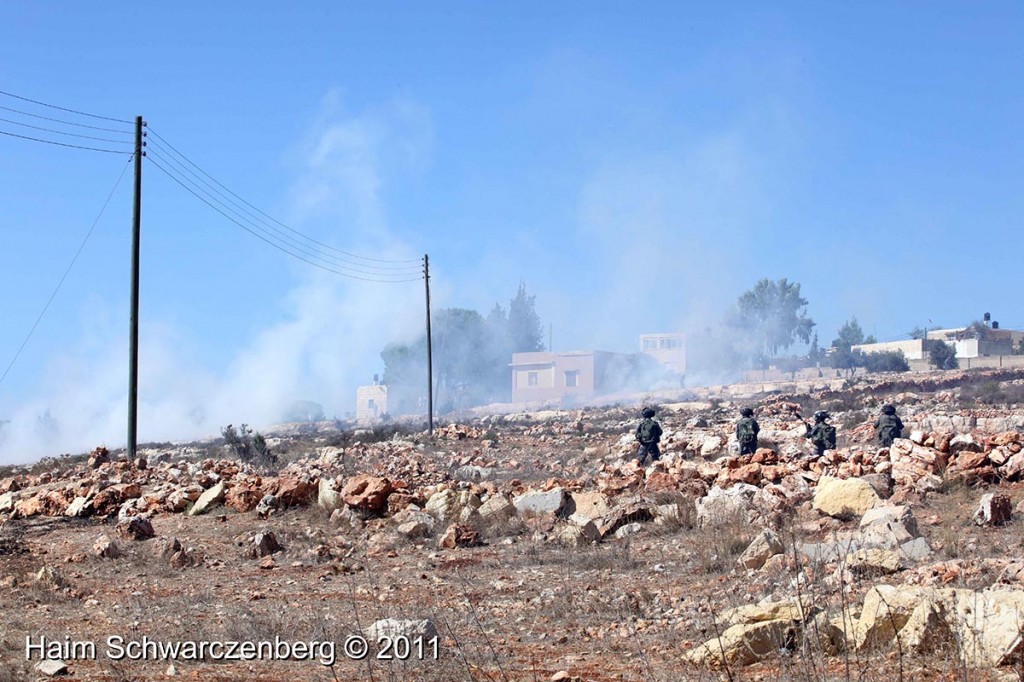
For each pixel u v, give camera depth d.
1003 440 19.50
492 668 8.92
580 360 104.50
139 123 34.94
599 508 18.17
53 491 23.61
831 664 8.05
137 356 34.31
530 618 11.21
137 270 34.41
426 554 16.48
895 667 7.77
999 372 69.38
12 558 16.47
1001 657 7.59
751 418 26.30
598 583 12.87
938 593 8.61
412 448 40.22
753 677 7.91
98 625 11.43
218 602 12.99
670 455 28.53
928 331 136.62
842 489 16.25
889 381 67.94
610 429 47.69
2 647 10.00
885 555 11.61
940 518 15.98
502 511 18.20
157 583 14.66
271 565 15.78
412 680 8.59
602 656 9.32
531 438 45.25
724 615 9.48
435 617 10.87
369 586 13.80
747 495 17.27
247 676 8.91
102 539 16.84
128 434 34.03
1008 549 13.20
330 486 20.17
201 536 18.30
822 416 27.61
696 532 15.84
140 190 34.59
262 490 20.55
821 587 10.27
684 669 8.39
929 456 19.08
